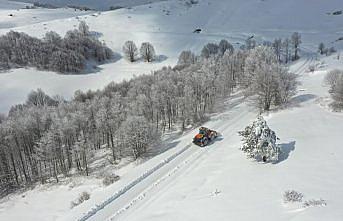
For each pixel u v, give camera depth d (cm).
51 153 6462
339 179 3647
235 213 3334
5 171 6744
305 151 4612
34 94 11312
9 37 16462
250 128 4700
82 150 6475
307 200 3256
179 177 4691
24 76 14475
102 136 7800
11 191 6388
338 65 12100
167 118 8150
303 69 12388
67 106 8350
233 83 10356
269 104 7362
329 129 5456
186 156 5444
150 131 6412
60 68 15475
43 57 15638
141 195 4272
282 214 3103
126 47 17912
